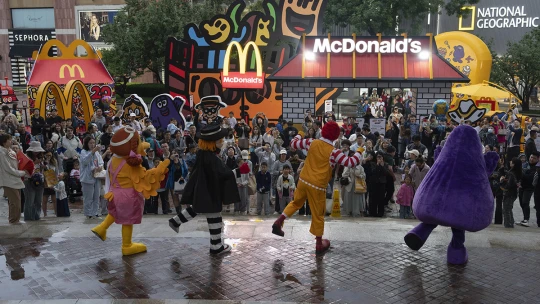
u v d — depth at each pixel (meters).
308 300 5.88
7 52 51.41
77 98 23.80
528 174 11.07
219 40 22.30
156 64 35.53
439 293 6.10
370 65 19.56
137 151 7.27
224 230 8.50
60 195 10.77
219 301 5.80
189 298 5.91
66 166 13.63
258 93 22.58
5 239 8.07
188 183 7.37
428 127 16.88
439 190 6.78
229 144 13.41
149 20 34.12
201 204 7.11
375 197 11.64
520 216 12.40
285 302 5.81
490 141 16.88
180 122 19.09
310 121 17.61
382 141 14.48
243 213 12.10
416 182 11.02
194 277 6.52
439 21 49.41
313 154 7.38
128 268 6.82
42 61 25.06
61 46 25.31
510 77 36.19
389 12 35.28
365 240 8.02
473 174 6.72
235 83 20.12
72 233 8.41
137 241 7.95
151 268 6.83
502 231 8.80
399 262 7.09
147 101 38.91
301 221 9.49
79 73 25.19
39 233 8.39
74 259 7.16
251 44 20.27
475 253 7.49
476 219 6.66
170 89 22.58
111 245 7.78
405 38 19.64
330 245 7.76
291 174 12.02
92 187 10.23
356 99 43.03
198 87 22.55
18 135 15.62
